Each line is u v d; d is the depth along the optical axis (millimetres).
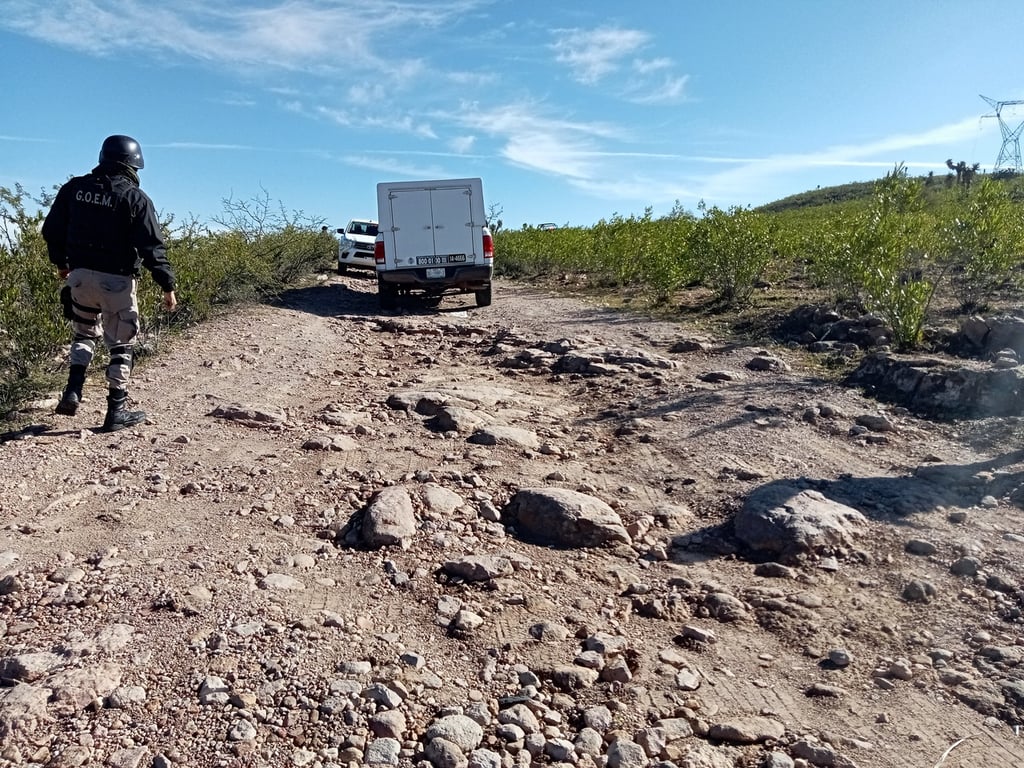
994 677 3045
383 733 2605
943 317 9188
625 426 6383
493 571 3781
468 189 14750
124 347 5680
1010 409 5992
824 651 3291
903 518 4398
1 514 4094
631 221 18719
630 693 2961
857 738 2740
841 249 10672
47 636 3025
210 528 4090
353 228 23031
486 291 15070
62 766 2357
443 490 4664
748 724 2801
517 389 7852
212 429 5805
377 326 12461
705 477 5191
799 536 4109
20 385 6180
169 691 2732
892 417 6219
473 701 2844
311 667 2914
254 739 2521
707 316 11516
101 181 5320
